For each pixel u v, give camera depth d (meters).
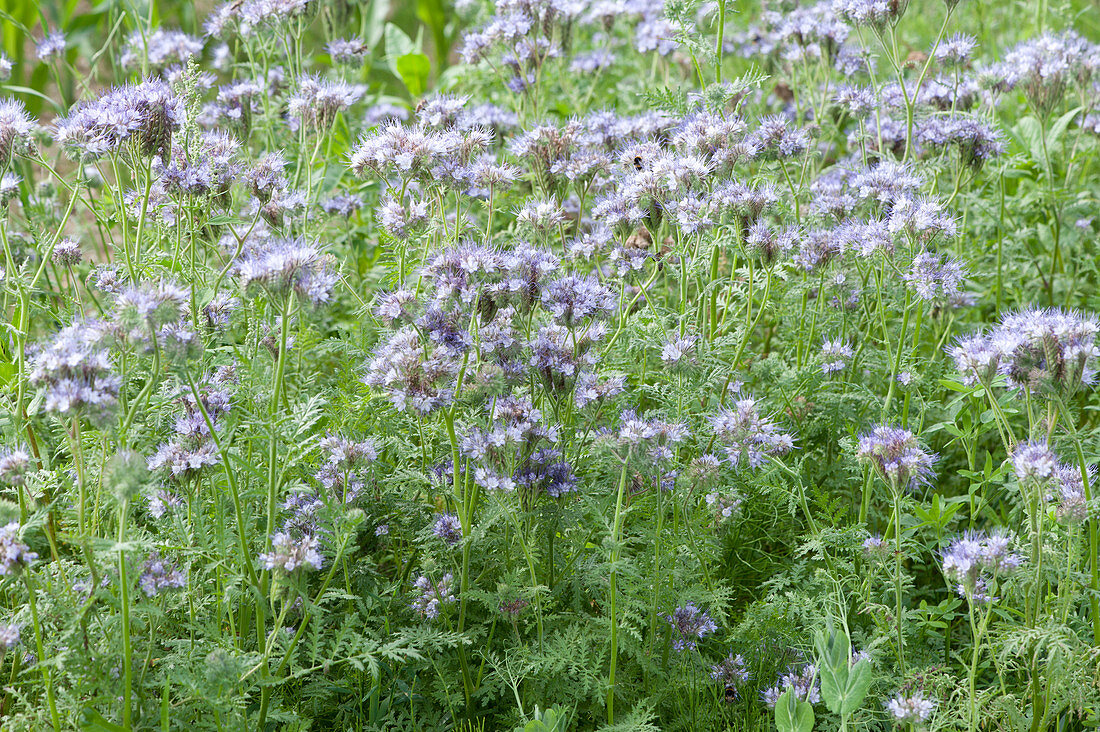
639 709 4.21
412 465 5.04
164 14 10.16
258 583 4.06
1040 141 7.62
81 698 3.84
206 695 3.73
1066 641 3.94
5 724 3.75
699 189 5.27
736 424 4.52
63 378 3.55
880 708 4.41
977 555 3.86
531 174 5.88
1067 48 6.85
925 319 6.45
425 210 4.88
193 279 4.67
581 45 9.98
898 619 4.29
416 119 6.07
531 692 4.39
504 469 4.19
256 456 4.52
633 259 5.11
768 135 5.90
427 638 4.17
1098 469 4.94
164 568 3.89
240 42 8.02
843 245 5.36
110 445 4.12
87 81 7.68
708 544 4.68
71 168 8.89
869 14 5.96
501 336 4.25
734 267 5.86
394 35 9.60
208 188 4.62
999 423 4.68
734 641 4.74
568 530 4.66
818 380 5.61
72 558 4.63
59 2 10.66
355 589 4.61
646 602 4.45
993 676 4.60
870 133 6.91
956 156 6.61
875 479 5.38
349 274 6.82
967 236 7.14
